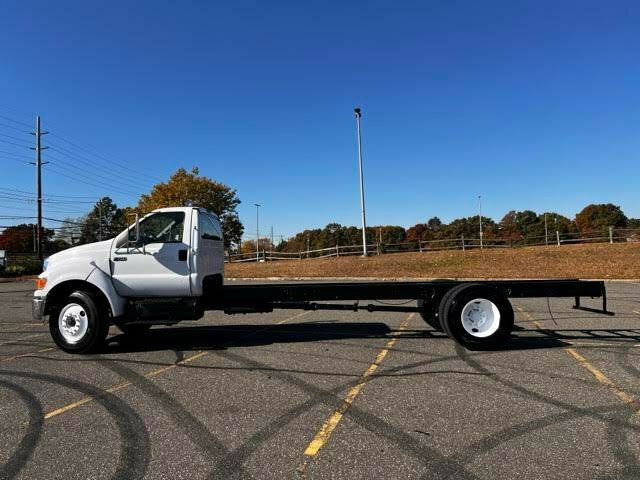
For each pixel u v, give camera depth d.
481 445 4.40
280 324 11.47
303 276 29.92
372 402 5.61
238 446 4.46
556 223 88.69
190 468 4.04
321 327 10.93
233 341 9.38
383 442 4.50
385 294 9.09
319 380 6.53
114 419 5.19
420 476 3.84
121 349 8.80
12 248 96.56
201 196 54.31
